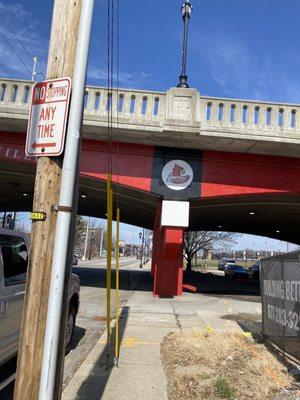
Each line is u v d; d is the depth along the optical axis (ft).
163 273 61.72
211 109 57.36
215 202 79.41
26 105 57.82
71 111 11.74
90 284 78.69
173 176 61.36
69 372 22.26
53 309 11.10
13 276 20.30
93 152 61.82
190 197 60.95
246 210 93.04
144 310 45.78
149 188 61.11
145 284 87.97
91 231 355.15
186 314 43.80
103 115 56.29
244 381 20.29
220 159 61.72
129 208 101.50
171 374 21.34
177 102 57.47
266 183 61.31
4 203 128.06
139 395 18.43
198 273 175.73
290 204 81.87
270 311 27.96
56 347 11.09
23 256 21.71
